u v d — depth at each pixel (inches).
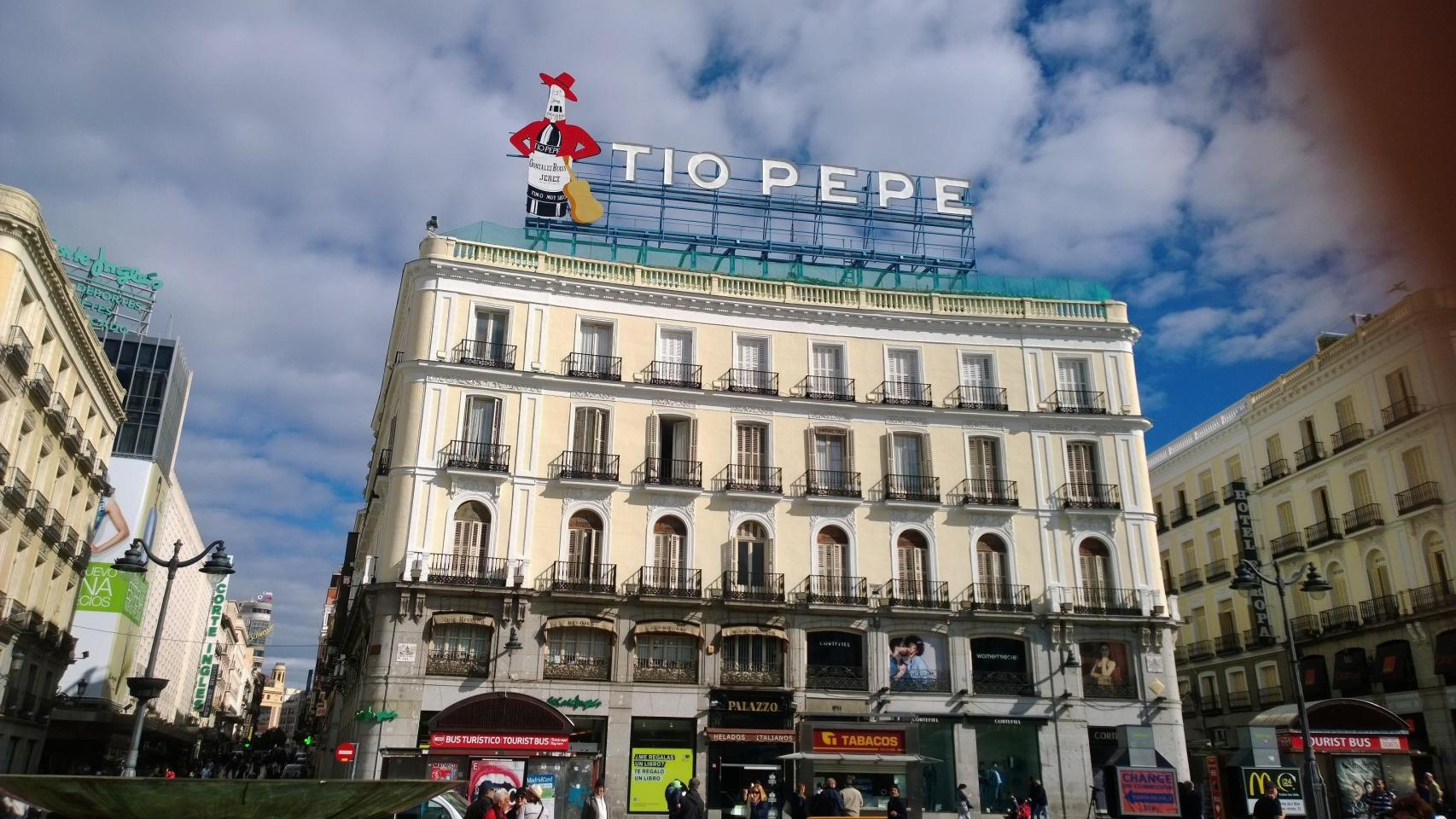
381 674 1349.7
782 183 1840.6
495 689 1374.3
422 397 1486.2
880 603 1525.6
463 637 1403.8
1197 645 2213.3
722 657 1465.3
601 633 1445.6
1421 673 1672.0
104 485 2050.9
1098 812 1464.1
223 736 5172.2
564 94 1812.3
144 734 2716.5
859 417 1636.3
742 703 1433.3
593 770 1058.7
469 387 1509.6
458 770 990.4
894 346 1694.1
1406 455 1728.6
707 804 1381.6
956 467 1636.3
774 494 1558.8
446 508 1451.8
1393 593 1748.3
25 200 1385.3
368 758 1311.5
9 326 1362.0
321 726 2709.2
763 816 1040.2
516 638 1393.9
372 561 1473.9
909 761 1052.5
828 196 1845.5
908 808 1045.8
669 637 1464.1
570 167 1772.9
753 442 1605.6
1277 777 1045.8
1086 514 1624.0
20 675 1679.4
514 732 1043.3
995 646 1541.6
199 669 4136.3
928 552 1584.6
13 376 1395.2
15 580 1571.1
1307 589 1084.5
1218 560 2212.1
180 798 452.8
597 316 1604.3
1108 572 1609.3
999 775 1469.0
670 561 1512.1
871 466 1617.9
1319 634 1879.9
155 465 2783.0
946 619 1531.7
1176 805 1020.5
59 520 1731.1
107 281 2989.7
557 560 1465.3
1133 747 1080.8
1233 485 2138.3
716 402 1596.9
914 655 1518.2
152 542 2822.3
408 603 1380.4
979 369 1708.9
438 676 1366.9
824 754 1044.5
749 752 1419.8
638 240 1772.9
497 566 1437.0
